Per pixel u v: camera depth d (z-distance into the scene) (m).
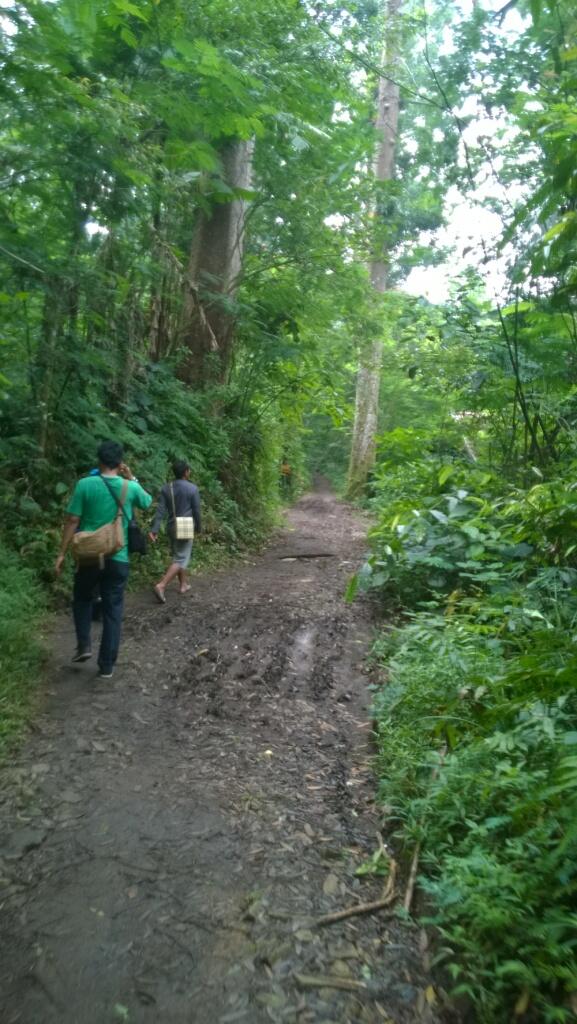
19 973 2.66
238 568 11.00
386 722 4.65
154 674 5.87
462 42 8.31
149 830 3.63
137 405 10.92
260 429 15.10
